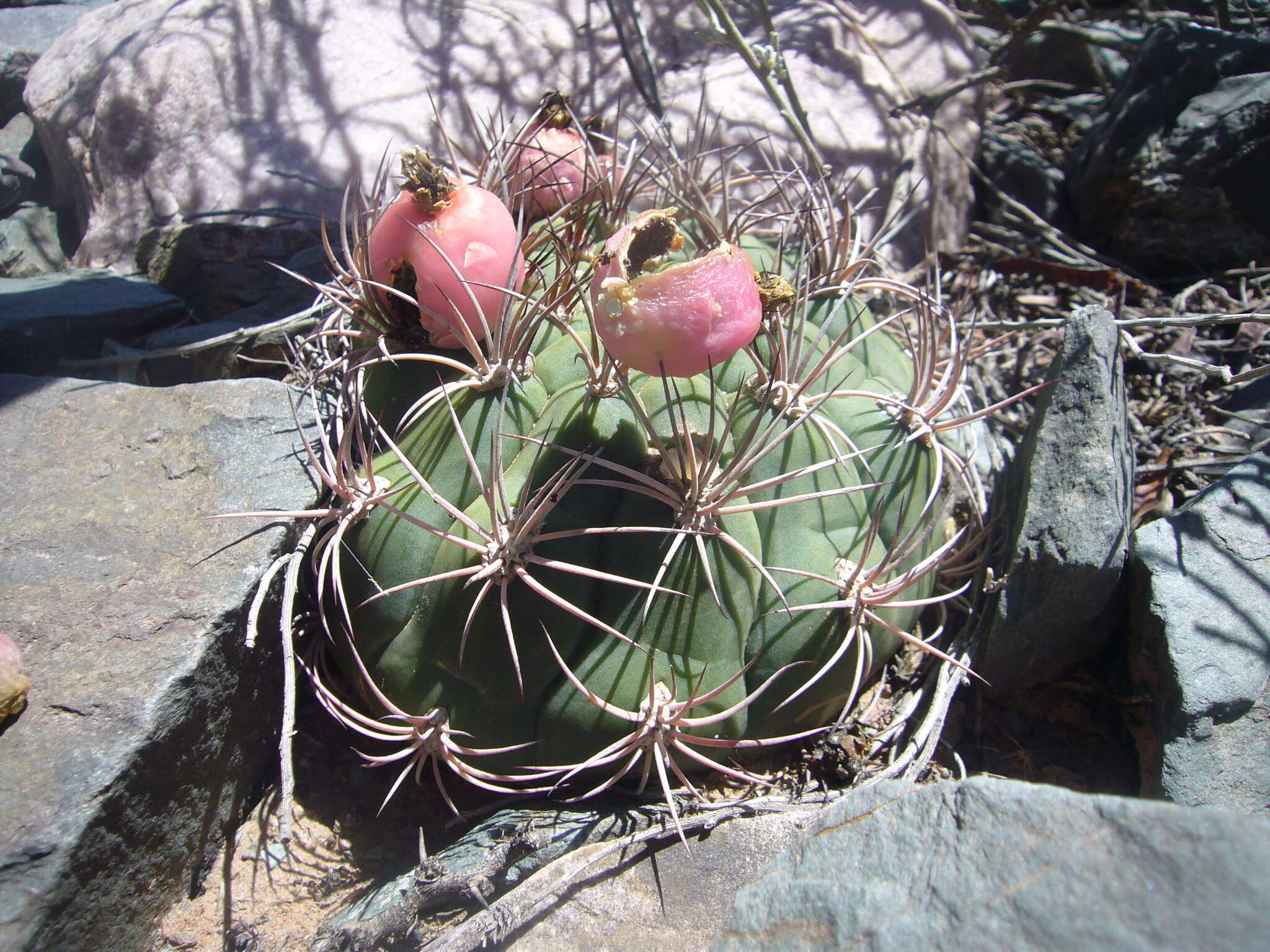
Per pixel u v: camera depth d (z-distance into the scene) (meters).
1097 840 0.15
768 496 0.22
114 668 0.21
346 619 0.21
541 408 0.22
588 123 0.30
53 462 0.26
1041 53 0.50
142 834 0.20
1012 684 0.27
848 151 0.39
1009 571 0.25
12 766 0.19
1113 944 0.14
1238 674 0.23
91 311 0.34
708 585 0.20
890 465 0.24
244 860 0.23
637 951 0.19
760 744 0.22
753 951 0.17
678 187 0.29
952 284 0.39
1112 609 0.26
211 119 0.38
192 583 0.22
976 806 0.16
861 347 0.27
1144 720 0.25
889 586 0.22
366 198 0.30
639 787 0.23
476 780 0.21
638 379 0.22
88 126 0.40
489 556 0.20
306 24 0.39
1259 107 0.36
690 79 0.40
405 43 0.40
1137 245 0.39
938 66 0.42
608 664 0.20
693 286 0.17
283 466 0.25
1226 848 0.14
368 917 0.20
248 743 0.23
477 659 0.21
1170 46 0.38
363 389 0.25
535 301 0.23
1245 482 0.26
